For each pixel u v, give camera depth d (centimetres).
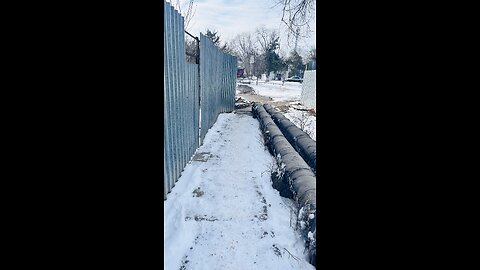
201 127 664
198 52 655
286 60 4506
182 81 469
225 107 1223
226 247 275
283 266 250
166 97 380
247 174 478
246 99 2009
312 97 1434
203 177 460
